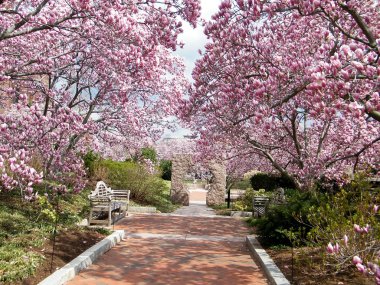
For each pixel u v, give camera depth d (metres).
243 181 28.36
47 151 9.16
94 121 12.40
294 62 6.50
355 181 6.98
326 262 6.18
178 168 20.11
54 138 8.89
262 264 7.34
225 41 8.12
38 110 7.48
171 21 7.50
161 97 15.05
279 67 7.68
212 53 8.70
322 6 6.18
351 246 5.40
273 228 8.62
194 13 7.38
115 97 11.40
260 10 7.06
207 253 8.60
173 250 8.79
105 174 17.22
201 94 9.62
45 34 10.39
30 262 6.14
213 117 10.56
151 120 15.54
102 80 11.05
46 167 9.80
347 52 4.98
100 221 11.16
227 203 18.83
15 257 6.30
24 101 7.75
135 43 7.26
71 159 10.98
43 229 8.40
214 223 12.99
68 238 8.22
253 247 8.62
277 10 6.68
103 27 7.31
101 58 9.32
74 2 6.82
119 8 6.94
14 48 10.29
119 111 13.02
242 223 13.15
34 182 6.59
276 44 9.32
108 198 11.09
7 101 10.61
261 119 6.69
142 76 8.51
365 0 6.62
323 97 5.43
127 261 7.59
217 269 7.27
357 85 5.46
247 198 17.17
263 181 21.66
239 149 12.61
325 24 9.35
